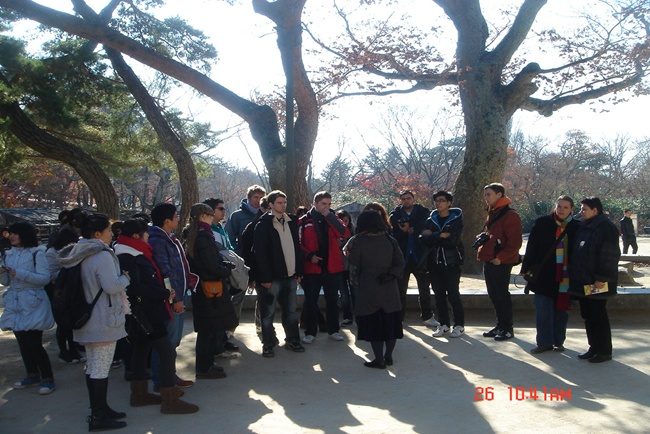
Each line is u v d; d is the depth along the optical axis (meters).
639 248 27.94
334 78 16.36
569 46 16.08
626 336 7.32
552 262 6.54
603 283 6.01
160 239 5.32
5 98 15.75
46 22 12.73
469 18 15.40
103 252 4.60
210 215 5.86
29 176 25.94
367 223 6.23
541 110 16.45
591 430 4.38
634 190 55.88
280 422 4.69
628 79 16.06
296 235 6.88
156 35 19.00
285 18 11.61
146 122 21.14
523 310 8.74
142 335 4.95
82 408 5.18
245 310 9.44
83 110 20.11
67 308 4.54
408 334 7.71
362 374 6.05
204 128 21.67
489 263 7.26
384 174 48.78
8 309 5.57
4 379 6.12
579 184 49.72
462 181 14.97
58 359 6.91
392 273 6.22
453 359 6.49
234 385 5.74
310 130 13.26
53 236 6.67
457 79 15.65
